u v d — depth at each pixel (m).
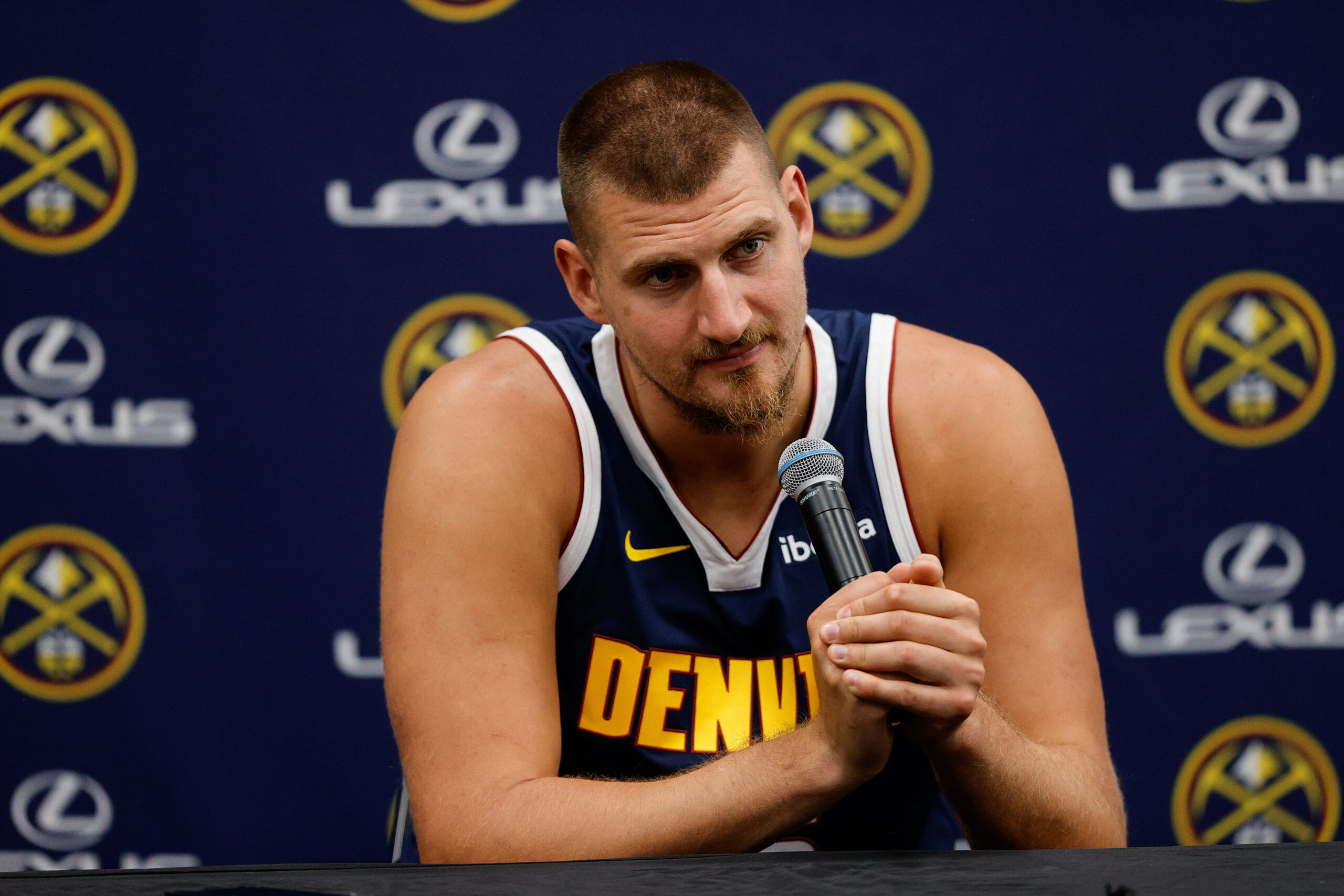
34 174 7.52
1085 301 7.51
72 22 7.51
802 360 4.36
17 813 7.46
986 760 3.51
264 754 7.50
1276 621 7.46
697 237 3.55
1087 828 3.67
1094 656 4.22
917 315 7.55
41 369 7.53
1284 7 7.43
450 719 3.81
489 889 2.32
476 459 4.09
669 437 4.21
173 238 7.55
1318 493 7.46
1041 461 4.27
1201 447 7.50
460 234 7.61
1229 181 7.46
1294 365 7.46
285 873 2.47
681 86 3.72
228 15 7.53
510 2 7.58
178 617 7.52
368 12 7.57
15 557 7.52
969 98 7.52
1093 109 7.49
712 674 4.32
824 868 2.45
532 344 4.45
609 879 2.40
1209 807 7.46
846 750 3.32
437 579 3.96
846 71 7.54
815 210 7.57
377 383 7.60
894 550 4.33
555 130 7.60
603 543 4.30
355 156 7.58
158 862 7.47
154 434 7.54
